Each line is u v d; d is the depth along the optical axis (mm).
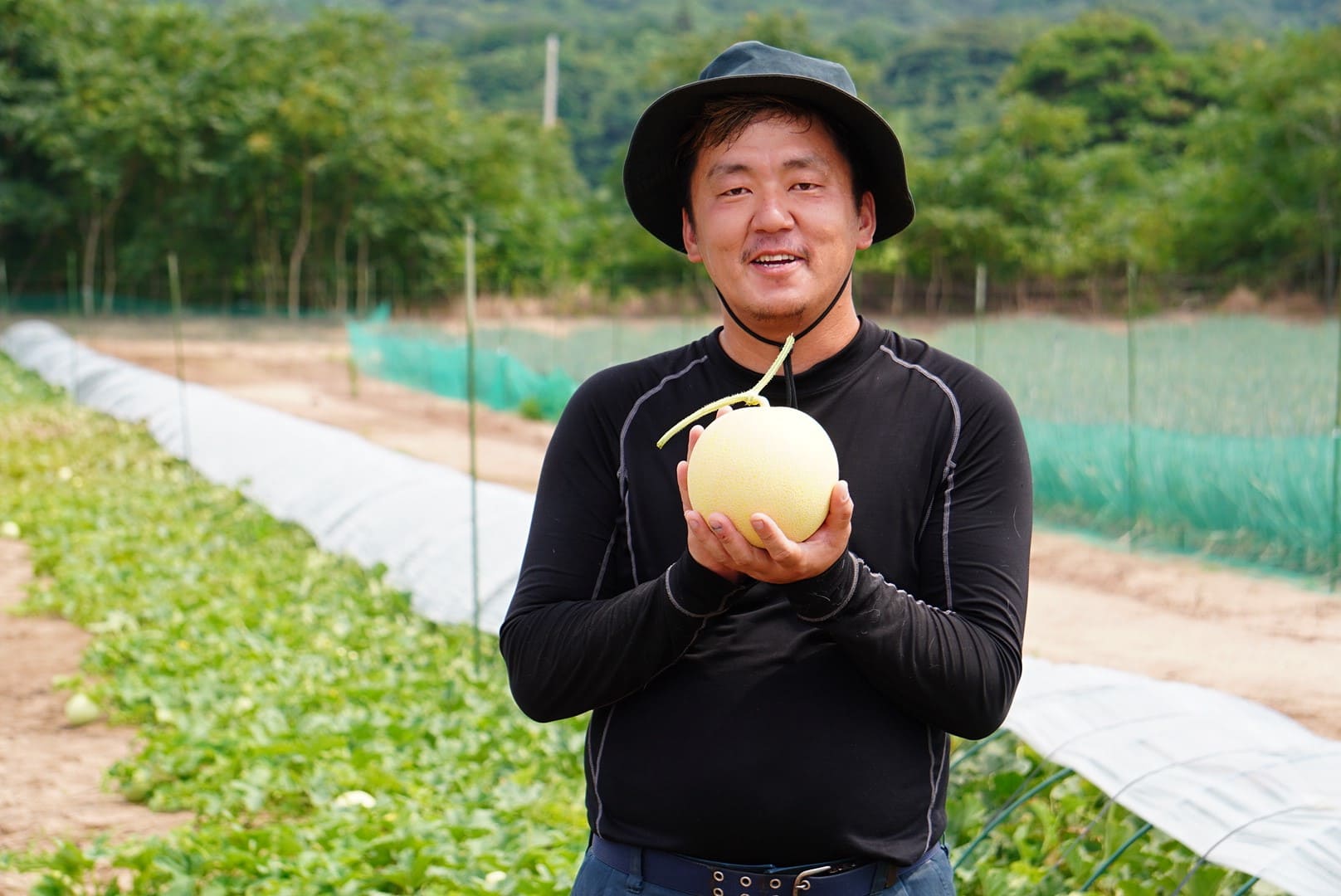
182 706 6371
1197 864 3719
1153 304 35250
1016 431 2051
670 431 1851
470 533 8453
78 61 49594
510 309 47406
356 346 29625
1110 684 4492
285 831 4531
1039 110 51094
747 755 1953
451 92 57094
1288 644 8070
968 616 1945
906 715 2004
